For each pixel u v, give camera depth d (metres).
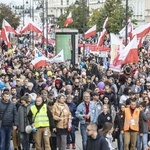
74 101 34.50
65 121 28.20
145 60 70.19
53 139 28.84
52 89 36.44
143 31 56.91
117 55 44.06
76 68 53.66
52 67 54.19
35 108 27.78
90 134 20.61
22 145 29.03
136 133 28.09
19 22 194.62
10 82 41.53
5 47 96.44
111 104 32.25
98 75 50.16
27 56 75.50
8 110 28.08
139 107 29.16
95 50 83.12
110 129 21.33
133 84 39.28
